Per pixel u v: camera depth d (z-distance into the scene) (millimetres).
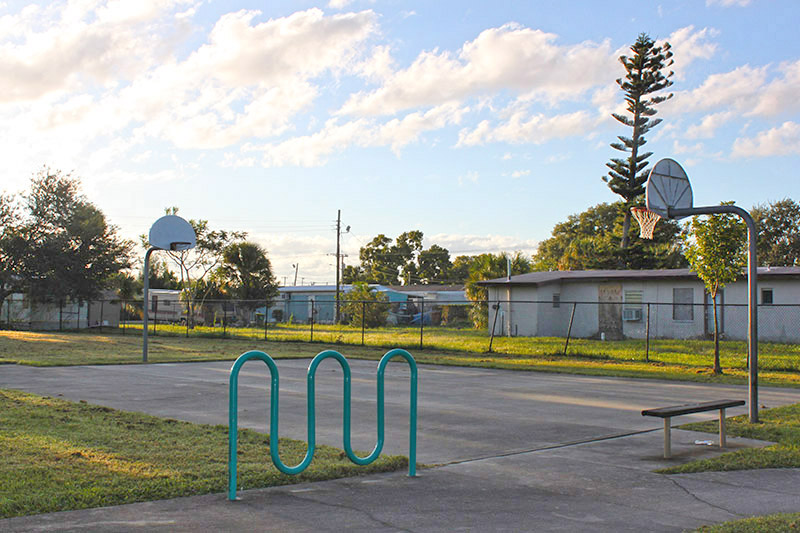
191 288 48406
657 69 48750
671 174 11578
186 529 4793
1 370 16844
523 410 11406
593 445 8398
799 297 29062
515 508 5535
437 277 111562
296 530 4828
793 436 8922
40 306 41469
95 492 5605
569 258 53750
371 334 36750
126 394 12594
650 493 6098
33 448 7219
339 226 60000
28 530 4680
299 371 17844
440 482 6391
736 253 18719
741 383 16250
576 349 25922
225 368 18391
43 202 40125
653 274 32906
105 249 40531
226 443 7809
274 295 50219
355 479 6441
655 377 17344
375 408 11359
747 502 5832
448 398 12930
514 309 35344
